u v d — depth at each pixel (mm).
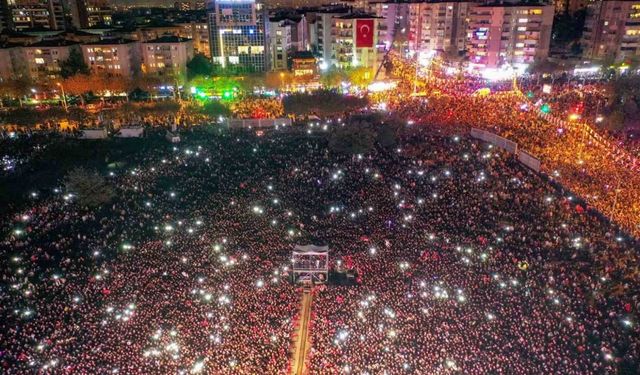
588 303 48969
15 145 92812
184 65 142125
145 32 172250
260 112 108438
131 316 48031
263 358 43094
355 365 41812
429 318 47469
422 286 52312
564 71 139000
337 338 45219
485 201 68938
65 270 55469
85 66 132250
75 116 102875
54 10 197250
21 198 73375
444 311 48438
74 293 51375
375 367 41500
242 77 130750
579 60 152000
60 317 47750
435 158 83562
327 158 85750
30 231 63125
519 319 47188
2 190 75375
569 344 43906
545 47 148875
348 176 78875
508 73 138875
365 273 55156
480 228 62875
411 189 73750
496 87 128000
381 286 52688
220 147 92188
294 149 90500
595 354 42656
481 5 151375
